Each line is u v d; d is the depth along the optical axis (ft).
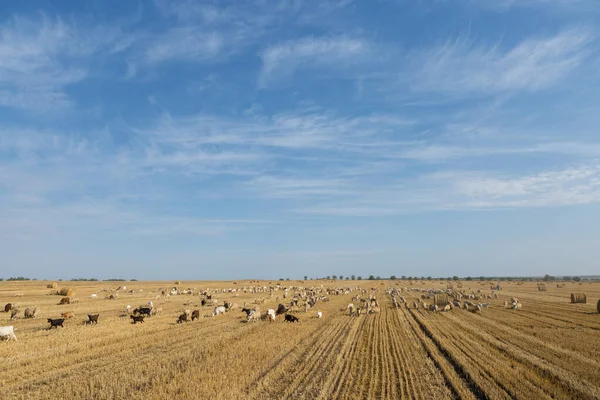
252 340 94.84
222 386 58.08
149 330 109.60
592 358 75.92
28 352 80.48
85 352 81.51
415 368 69.92
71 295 228.84
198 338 97.91
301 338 98.37
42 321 127.85
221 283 463.83
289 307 178.50
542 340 94.53
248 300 226.58
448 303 177.68
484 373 64.85
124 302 203.51
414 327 119.14
